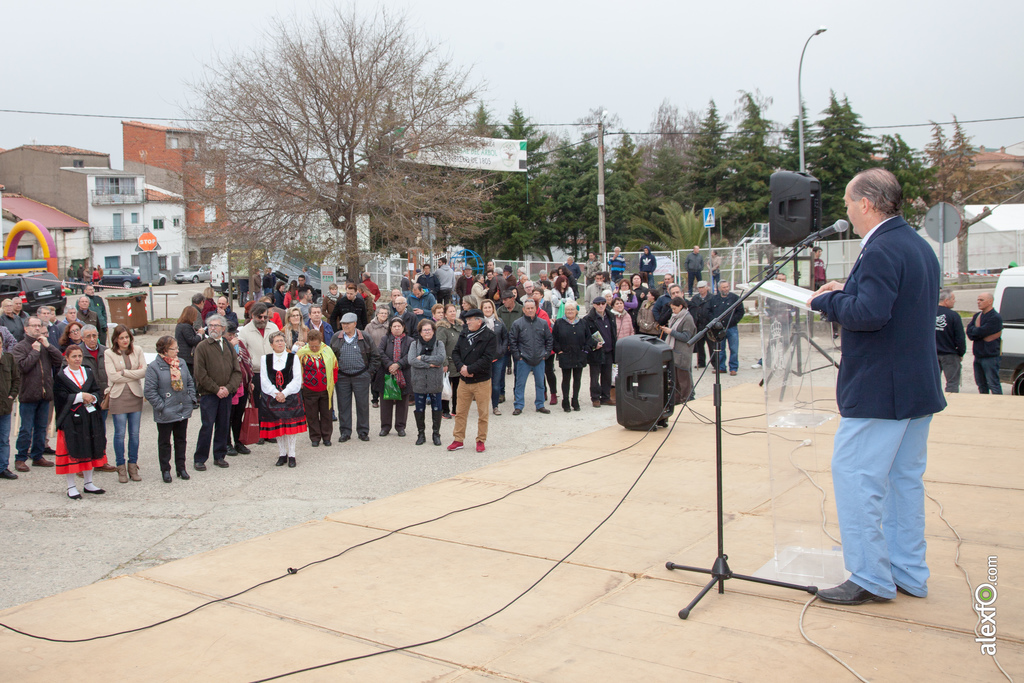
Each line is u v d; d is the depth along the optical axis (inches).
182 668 135.0
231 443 371.6
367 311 625.9
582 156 1647.4
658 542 194.5
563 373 448.8
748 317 841.5
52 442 386.3
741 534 197.6
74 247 2253.9
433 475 317.4
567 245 1673.2
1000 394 410.0
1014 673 118.9
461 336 355.6
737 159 1727.4
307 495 291.6
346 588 172.1
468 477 272.4
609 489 247.9
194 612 161.2
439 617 154.3
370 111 902.4
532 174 1632.6
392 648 140.5
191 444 392.5
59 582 208.2
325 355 376.8
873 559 143.4
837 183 1632.6
